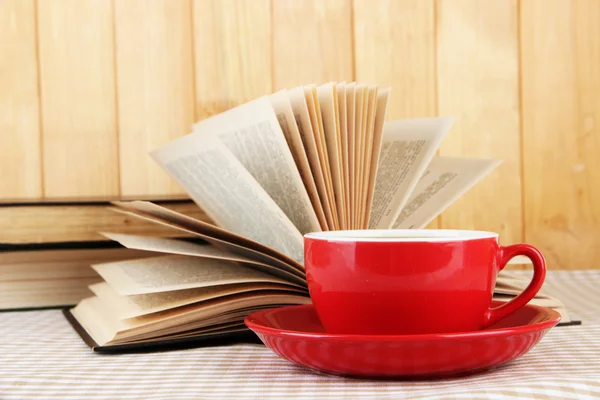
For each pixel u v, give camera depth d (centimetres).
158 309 89
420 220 99
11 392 80
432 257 78
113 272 98
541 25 134
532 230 134
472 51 133
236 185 95
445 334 76
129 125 127
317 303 82
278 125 92
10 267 108
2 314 107
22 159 125
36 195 125
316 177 95
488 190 133
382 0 132
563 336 91
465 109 133
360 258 79
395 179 100
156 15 127
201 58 128
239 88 129
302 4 130
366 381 79
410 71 132
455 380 79
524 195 134
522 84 134
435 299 79
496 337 77
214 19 128
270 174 96
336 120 94
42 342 93
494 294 94
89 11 126
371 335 77
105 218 111
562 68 135
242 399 77
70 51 125
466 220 133
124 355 88
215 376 82
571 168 135
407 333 79
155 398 77
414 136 102
